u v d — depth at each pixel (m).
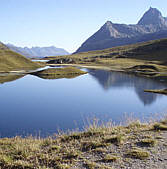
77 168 7.60
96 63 153.50
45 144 10.77
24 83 57.09
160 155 8.38
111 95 39.91
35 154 9.21
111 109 28.81
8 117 24.97
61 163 8.11
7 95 40.28
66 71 84.00
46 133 18.45
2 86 51.44
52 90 46.19
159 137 10.50
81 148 9.55
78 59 190.50
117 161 8.00
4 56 110.88
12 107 30.59
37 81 61.62
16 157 9.05
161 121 14.14
